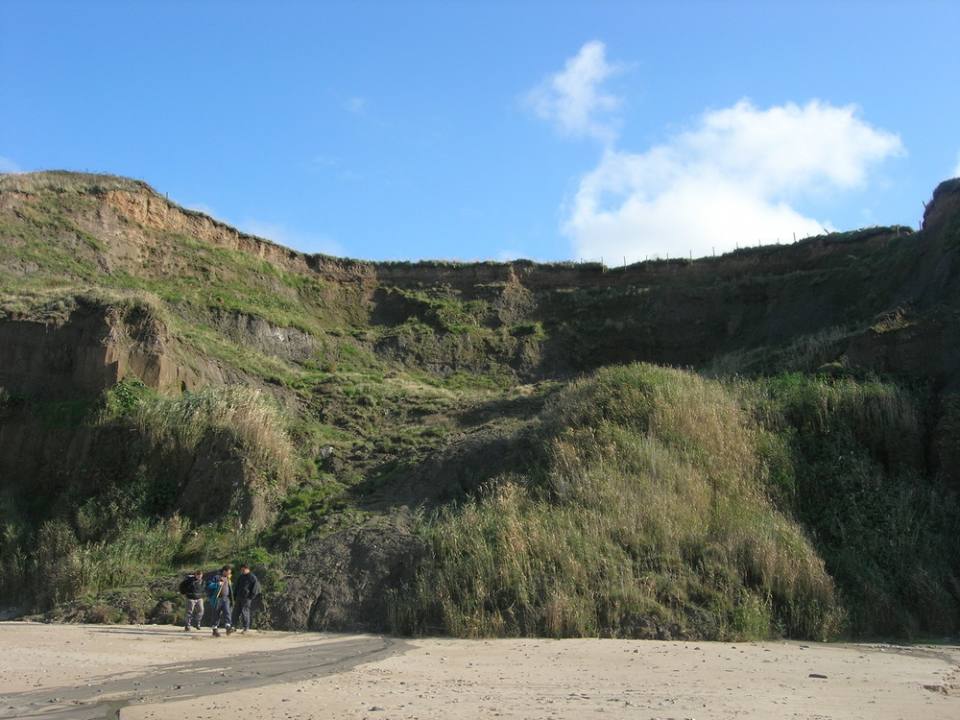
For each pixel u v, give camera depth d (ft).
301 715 27.12
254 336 123.03
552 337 142.41
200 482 76.33
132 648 44.73
